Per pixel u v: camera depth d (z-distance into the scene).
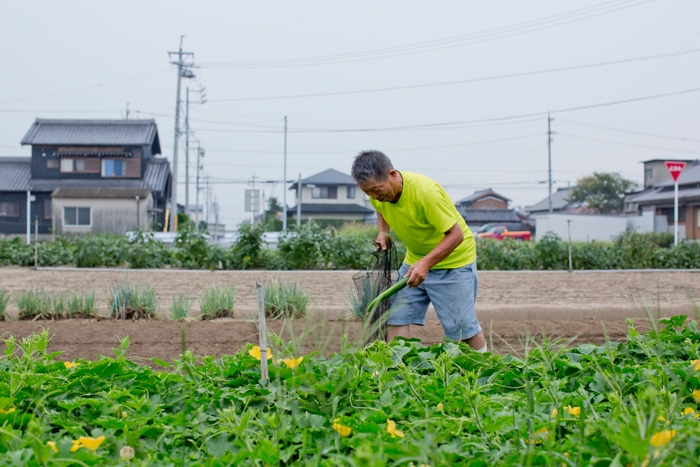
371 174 3.89
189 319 6.84
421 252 4.36
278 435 2.20
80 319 6.86
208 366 3.09
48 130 36.00
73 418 2.56
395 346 3.33
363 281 4.38
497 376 3.11
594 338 5.78
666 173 42.91
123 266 14.88
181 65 32.47
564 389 3.00
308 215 51.50
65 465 1.96
